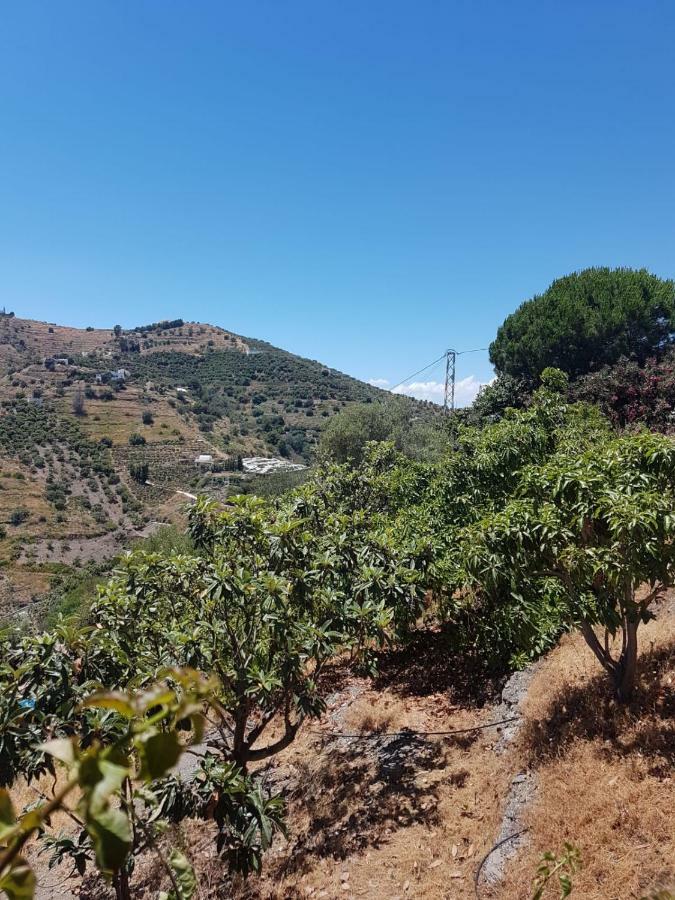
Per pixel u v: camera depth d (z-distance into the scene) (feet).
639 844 13.25
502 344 78.89
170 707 2.32
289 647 17.51
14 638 15.08
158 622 19.53
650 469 16.98
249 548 19.79
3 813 2.14
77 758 2.17
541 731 19.51
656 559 15.21
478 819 17.66
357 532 22.94
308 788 22.48
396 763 22.25
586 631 19.24
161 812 13.17
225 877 18.20
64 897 19.40
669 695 17.89
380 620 18.20
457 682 28.02
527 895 13.33
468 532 18.81
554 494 16.66
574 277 76.13
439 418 96.27
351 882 16.75
